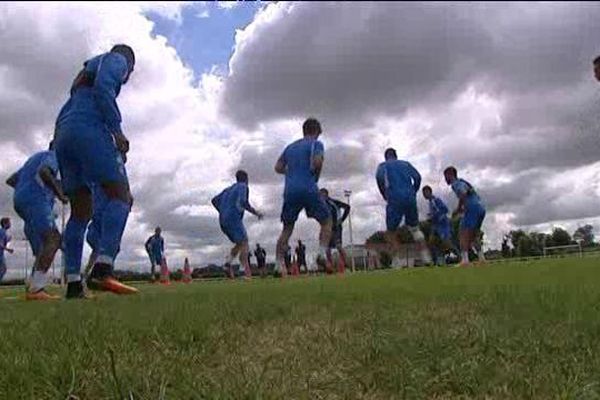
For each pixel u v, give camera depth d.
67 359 2.67
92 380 2.52
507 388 2.41
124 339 3.10
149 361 2.77
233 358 2.92
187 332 3.25
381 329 3.25
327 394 2.45
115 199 6.48
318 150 12.05
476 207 13.59
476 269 9.02
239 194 15.16
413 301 4.36
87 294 6.92
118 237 6.56
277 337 3.32
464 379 2.46
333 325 3.51
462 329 3.21
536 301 3.83
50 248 7.36
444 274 8.02
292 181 12.10
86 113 6.29
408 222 14.83
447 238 18.34
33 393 2.42
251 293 5.72
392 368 2.61
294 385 2.48
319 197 12.19
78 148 6.26
